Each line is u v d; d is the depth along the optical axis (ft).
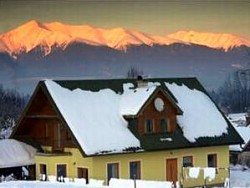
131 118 217.36
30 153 219.61
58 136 217.56
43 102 220.84
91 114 215.31
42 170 215.51
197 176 213.25
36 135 226.58
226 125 239.71
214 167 230.89
